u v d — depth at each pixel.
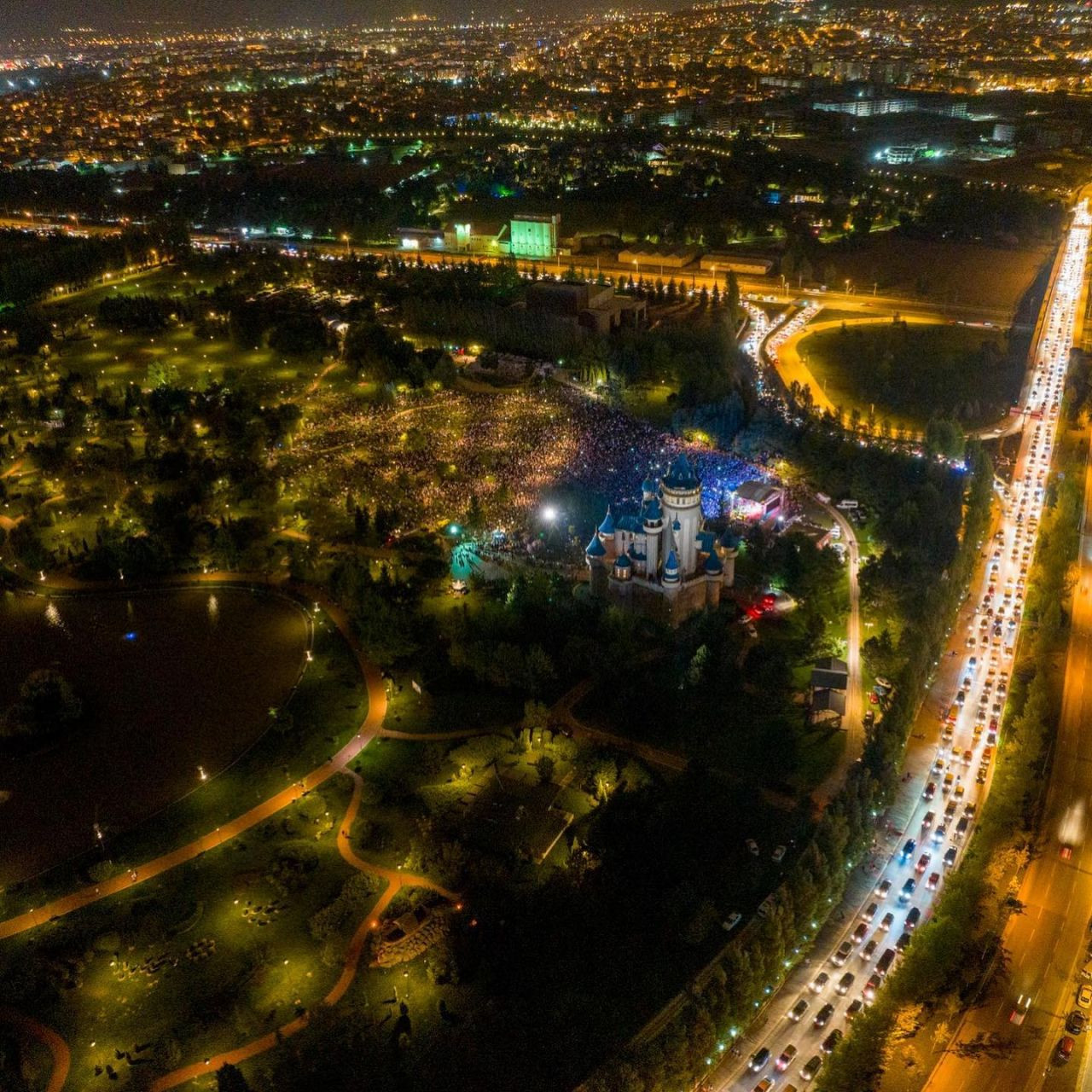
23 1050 147.25
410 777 194.88
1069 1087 137.75
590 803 186.38
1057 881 169.38
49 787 198.75
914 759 197.62
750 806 183.25
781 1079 141.50
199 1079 142.00
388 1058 142.12
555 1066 141.38
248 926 165.62
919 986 145.88
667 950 157.88
